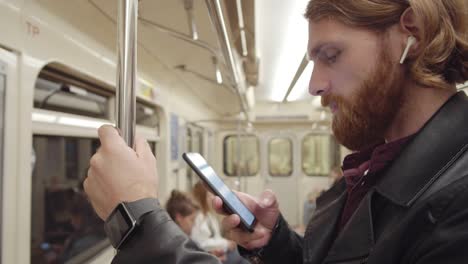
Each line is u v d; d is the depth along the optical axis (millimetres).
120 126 641
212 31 1984
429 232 487
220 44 1511
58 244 1887
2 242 1161
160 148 3443
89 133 2027
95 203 598
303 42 2752
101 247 2355
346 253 622
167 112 3496
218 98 4809
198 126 5414
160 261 536
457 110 569
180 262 526
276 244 1010
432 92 589
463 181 489
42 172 1741
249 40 2342
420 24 554
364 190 712
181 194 3053
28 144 1285
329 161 7531
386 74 584
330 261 645
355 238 616
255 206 1053
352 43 597
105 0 1545
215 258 555
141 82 2715
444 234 461
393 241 527
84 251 2174
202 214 3348
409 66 584
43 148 1752
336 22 608
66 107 1828
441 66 555
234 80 2441
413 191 543
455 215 466
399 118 620
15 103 1217
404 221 523
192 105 4891
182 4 1559
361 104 604
